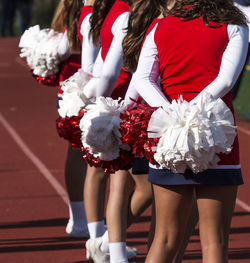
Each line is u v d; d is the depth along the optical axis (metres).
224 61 7.95
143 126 7.95
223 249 7.96
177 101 7.94
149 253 8.17
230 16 8.00
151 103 8.19
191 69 8.05
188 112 7.68
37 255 12.05
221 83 7.84
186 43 8.04
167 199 8.06
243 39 8.00
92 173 11.35
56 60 12.63
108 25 9.72
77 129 9.46
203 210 7.99
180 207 8.06
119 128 8.27
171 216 8.09
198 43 7.99
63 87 10.23
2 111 31.17
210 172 7.80
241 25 8.05
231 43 7.99
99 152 9.01
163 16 8.44
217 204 7.91
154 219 9.22
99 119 8.86
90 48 10.48
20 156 21.11
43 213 14.84
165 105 8.07
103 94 9.73
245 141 23.17
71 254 12.09
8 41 75.81
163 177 8.00
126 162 9.07
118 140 8.90
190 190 8.03
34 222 14.15
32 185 17.34
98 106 9.01
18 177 18.25
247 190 16.62
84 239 12.95
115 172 10.16
